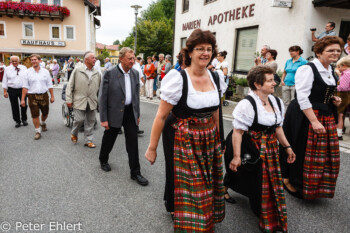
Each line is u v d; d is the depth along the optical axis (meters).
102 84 3.47
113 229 2.49
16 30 26.80
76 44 27.83
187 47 1.97
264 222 2.29
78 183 3.41
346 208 2.88
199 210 1.94
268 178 2.30
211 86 2.09
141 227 2.53
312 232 2.46
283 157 3.06
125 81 3.49
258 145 2.35
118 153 4.57
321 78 2.64
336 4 7.41
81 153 4.55
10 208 2.80
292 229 2.50
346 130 5.85
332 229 2.51
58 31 27.39
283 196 2.32
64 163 4.08
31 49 27.12
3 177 3.54
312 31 7.69
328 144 2.74
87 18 27.56
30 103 5.32
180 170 2.01
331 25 6.92
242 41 10.99
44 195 3.09
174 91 1.91
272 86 2.26
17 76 6.13
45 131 6.02
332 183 2.77
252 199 2.42
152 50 34.59
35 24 26.92
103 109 3.51
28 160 4.18
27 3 25.56
